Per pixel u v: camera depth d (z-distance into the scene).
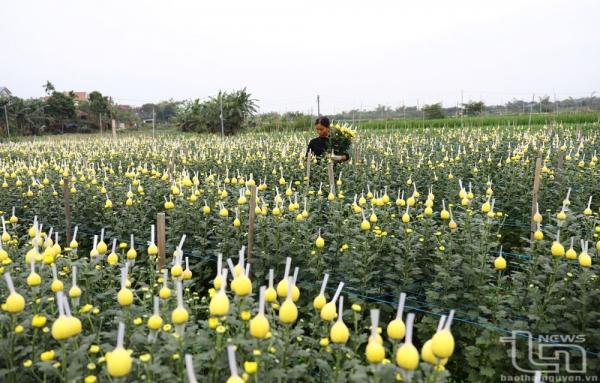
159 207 6.87
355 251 4.43
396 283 4.43
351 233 4.79
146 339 2.52
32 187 8.27
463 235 4.61
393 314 4.30
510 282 4.66
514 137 15.38
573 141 13.35
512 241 6.70
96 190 7.03
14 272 3.63
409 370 1.92
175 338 2.36
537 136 14.91
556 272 3.64
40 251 4.16
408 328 1.93
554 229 4.60
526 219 6.78
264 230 4.76
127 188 7.05
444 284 4.01
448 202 7.59
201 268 5.27
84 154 16.16
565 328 3.41
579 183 7.09
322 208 6.62
